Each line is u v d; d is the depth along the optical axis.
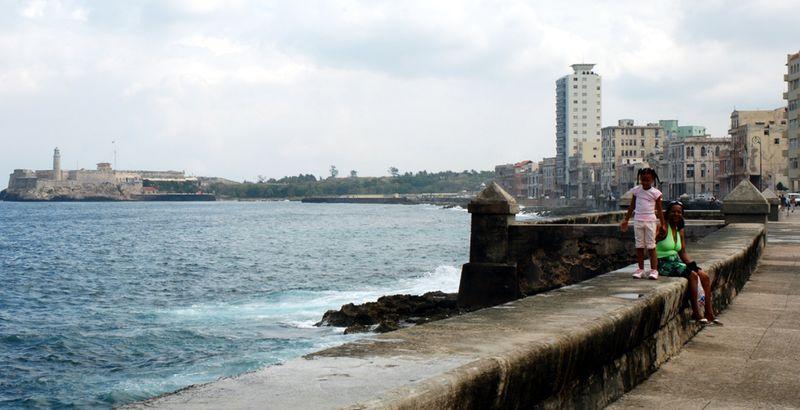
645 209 10.50
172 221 160.62
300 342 25.91
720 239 18.27
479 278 21.70
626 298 7.92
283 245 84.56
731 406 6.97
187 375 22.44
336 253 72.69
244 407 3.55
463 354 4.85
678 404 6.99
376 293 40.00
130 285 46.59
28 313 35.06
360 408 3.55
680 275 10.62
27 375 22.88
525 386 5.05
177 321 31.50
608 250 21.14
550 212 192.12
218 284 46.59
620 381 7.21
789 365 8.68
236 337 27.30
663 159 187.00
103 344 26.94
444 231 115.12
